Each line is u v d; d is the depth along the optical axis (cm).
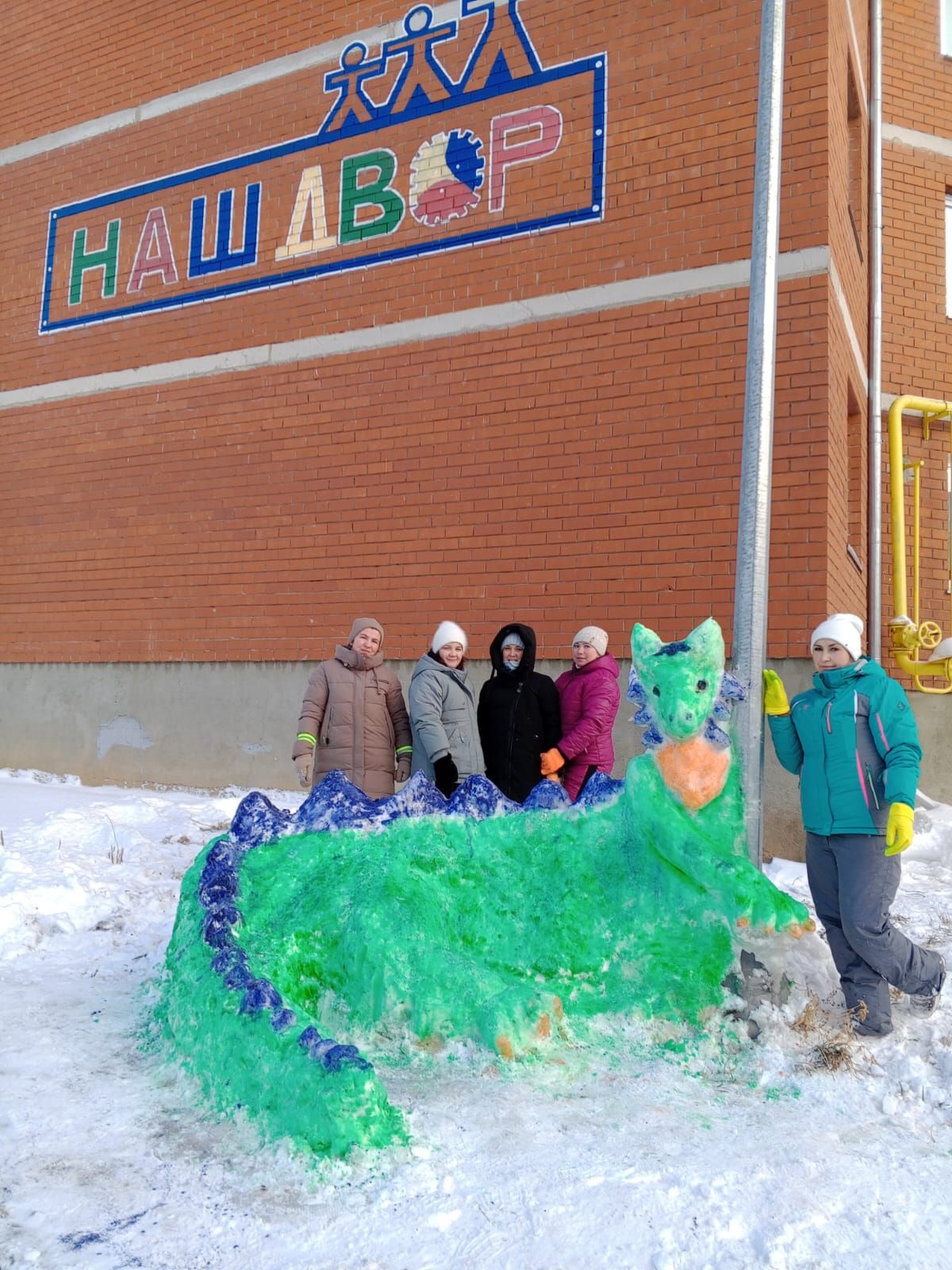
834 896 398
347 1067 298
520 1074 354
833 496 766
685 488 800
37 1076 350
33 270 1202
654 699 395
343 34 1004
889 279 1044
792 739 416
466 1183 281
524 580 859
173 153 1108
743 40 803
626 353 832
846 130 891
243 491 1022
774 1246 250
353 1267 242
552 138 879
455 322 911
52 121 1204
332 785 441
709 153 811
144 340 1103
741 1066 366
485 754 565
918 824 795
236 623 1016
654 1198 273
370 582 938
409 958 379
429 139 941
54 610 1141
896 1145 310
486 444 888
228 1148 301
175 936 411
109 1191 276
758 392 459
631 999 390
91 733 1098
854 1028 380
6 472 1197
